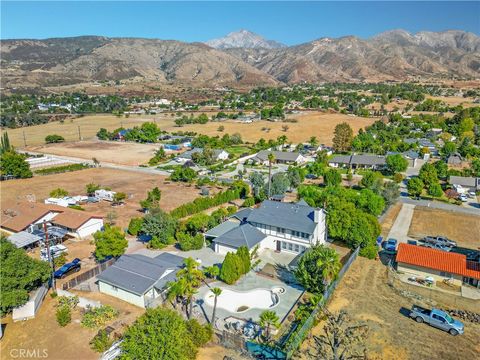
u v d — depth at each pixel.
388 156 110.38
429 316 39.22
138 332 31.67
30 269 43.34
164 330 31.56
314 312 39.59
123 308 42.84
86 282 49.06
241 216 66.44
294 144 160.00
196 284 40.34
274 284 48.09
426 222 72.00
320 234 58.16
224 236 57.19
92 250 59.38
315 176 109.00
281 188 84.12
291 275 50.53
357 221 56.41
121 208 80.19
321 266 43.56
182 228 62.59
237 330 38.50
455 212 77.88
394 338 37.00
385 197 77.25
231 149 152.25
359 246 56.12
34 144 169.62
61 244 61.00
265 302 44.06
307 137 174.50
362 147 142.88
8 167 106.62
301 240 56.38
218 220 67.00
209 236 60.41
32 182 104.44
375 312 41.41
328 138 172.12
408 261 50.03
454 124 183.50
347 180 102.81
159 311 33.28
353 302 43.28
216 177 107.00
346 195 70.38
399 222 71.94
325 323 39.12
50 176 111.50
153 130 177.50
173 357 30.47
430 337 37.38
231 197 84.38
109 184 101.06
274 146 148.38
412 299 44.31
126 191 93.75
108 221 71.19
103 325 39.44
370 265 52.94
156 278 44.72
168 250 58.12
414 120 195.62
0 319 41.03
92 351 35.66
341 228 57.34
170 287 42.72
